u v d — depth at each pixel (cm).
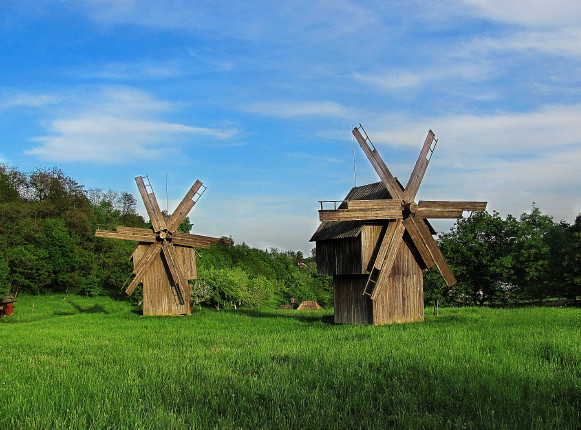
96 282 6956
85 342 2527
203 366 1728
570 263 5150
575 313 3353
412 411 1194
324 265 3547
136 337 2723
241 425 1116
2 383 1538
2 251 6731
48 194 10725
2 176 10494
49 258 7356
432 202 3431
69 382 1527
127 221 12744
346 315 3441
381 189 3556
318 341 2294
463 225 5753
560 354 1764
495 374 1477
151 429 1085
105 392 1384
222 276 6119
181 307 4356
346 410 1198
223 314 4272
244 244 10919
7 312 5059
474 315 3509
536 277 5272
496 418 1131
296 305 7888
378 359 1739
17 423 1128
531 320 2922
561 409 1175
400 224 3309
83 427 1105
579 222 6831
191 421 1130
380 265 3192
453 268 5447
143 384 1488
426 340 2177
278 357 1875
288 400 1284
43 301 6366
